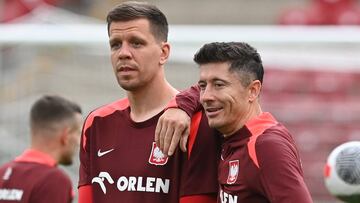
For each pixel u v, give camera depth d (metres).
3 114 25.94
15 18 30.36
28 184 17.36
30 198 17.31
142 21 12.97
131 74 12.98
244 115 12.43
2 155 25.22
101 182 13.58
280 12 51.81
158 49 13.20
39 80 27.95
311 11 33.53
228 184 12.17
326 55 28.56
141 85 13.16
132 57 12.95
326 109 30.42
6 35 24.25
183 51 28.03
